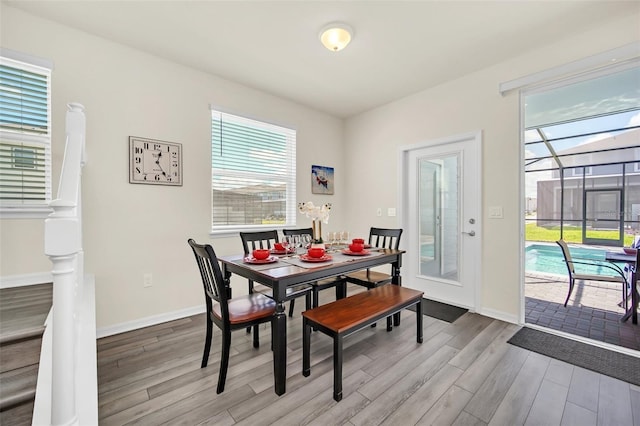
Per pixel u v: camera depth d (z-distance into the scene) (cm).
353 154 423
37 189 205
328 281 263
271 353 206
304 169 385
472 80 288
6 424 98
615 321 265
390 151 372
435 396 158
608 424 137
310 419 141
